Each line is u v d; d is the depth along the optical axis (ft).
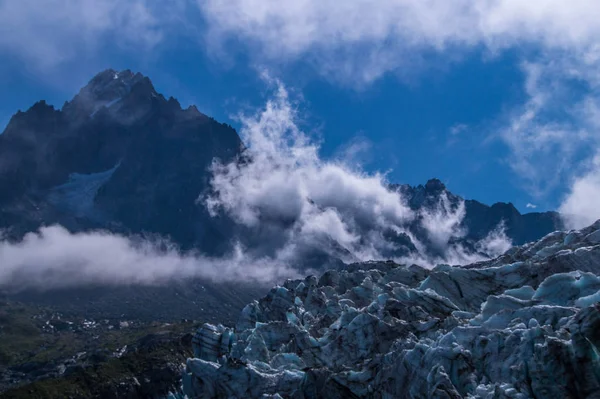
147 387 510.58
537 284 200.44
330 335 211.41
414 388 142.41
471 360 142.41
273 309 297.94
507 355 137.59
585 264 189.26
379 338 193.57
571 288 166.30
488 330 152.87
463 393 136.05
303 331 213.25
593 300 151.12
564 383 115.75
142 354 581.94
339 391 169.07
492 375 135.64
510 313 159.12
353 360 192.24
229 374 188.75
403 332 189.06
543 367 119.24
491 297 176.14
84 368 538.88
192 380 196.95
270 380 184.14
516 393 118.52
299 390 176.65
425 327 186.60
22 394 469.57
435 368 135.33
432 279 225.76
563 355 117.29
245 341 228.02
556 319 147.95
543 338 132.67
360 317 202.90
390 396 151.23
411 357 151.53
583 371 113.19
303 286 317.22
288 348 215.92
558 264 196.95
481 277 219.20
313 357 200.13
